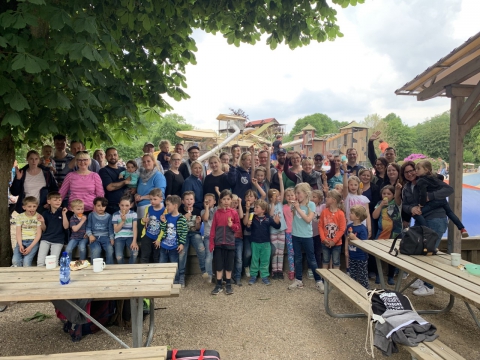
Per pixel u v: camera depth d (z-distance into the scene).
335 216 4.38
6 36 2.89
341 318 3.50
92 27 2.97
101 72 4.10
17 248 4.11
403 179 4.49
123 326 3.25
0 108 3.23
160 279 2.59
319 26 4.89
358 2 4.29
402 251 3.46
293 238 4.50
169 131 41.66
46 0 3.10
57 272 2.78
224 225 4.22
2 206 4.38
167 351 2.16
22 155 11.60
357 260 4.14
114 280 2.56
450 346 2.98
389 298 2.59
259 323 3.37
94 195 4.48
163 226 4.28
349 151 5.81
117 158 4.98
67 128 4.25
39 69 2.82
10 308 3.71
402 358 2.75
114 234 4.29
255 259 4.50
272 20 4.72
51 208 4.25
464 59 4.20
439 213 4.07
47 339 3.03
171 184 4.88
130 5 3.68
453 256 3.06
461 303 3.97
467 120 4.60
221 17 4.67
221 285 4.19
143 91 5.23
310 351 2.85
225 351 2.84
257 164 6.02
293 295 4.12
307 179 5.20
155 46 4.86
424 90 5.04
